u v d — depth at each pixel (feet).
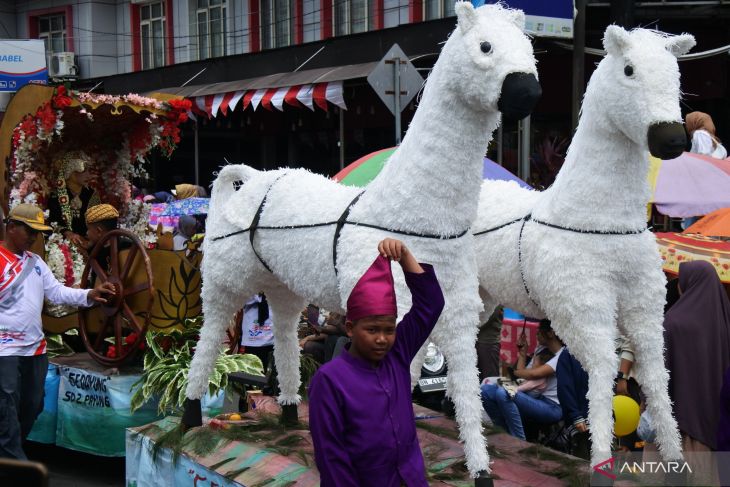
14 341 17.07
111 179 24.41
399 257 9.97
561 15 29.01
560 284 13.23
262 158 49.44
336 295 13.71
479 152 12.67
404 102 22.71
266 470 13.65
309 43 42.19
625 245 12.99
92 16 61.82
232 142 51.26
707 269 13.98
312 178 15.16
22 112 21.22
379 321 9.37
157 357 18.76
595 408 12.85
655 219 31.24
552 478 13.26
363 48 39.14
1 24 66.80
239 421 16.60
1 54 51.98
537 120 36.11
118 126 23.82
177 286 19.08
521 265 14.16
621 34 12.60
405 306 12.73
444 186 12.59
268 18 52.42
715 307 13.80
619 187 13.03
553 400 17.20
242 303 16.44
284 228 14.62
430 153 12.62
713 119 36.78
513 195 15.10
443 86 12.44
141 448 16.30
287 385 16.43
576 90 29.43
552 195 13.88
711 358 13.62
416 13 43.32
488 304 16.78
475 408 12.76
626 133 12.71
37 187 22.24
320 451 9.20
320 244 13.80
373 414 9.36
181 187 39.11
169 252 18.93
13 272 17.16
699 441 13.44
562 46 31.35
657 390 13.15
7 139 21.58
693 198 23.13
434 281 10.16
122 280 18.65
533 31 28.58
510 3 27.94
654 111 12.26
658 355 13.24
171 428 16.42
